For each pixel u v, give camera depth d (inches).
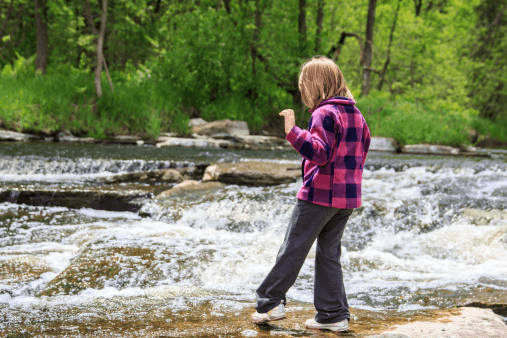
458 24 1015.0
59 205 225.0
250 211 213.3
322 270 92.4
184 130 525.0
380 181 272.4
